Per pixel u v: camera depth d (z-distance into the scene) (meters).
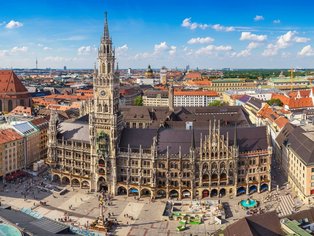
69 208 167.62
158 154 177.50
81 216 159.88
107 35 177.12
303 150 176.75
